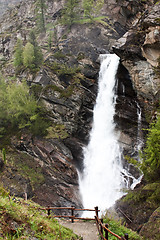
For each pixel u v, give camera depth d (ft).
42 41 147.23
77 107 88.12
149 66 70.18
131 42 71.92
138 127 83.15
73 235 25.54
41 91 96.48
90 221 37.14
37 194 73.41
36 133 89.30
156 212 34.68
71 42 108.06
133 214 44.57
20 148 89.25
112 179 81.25
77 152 87.25
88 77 93.66
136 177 75.31
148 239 30.66
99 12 138.00
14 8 216.13
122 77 82.43
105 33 123.54
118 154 84.53
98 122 91.25
